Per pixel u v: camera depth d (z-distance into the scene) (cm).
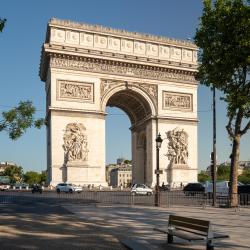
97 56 11419
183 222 2531
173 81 12412
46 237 2678
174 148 12019
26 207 5356
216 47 5159
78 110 11050
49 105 11231
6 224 3303
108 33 11744
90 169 10925
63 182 10631
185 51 12688
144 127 12762
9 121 3916
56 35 11156
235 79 5288
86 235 2823
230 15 4947
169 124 12169
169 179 11831
